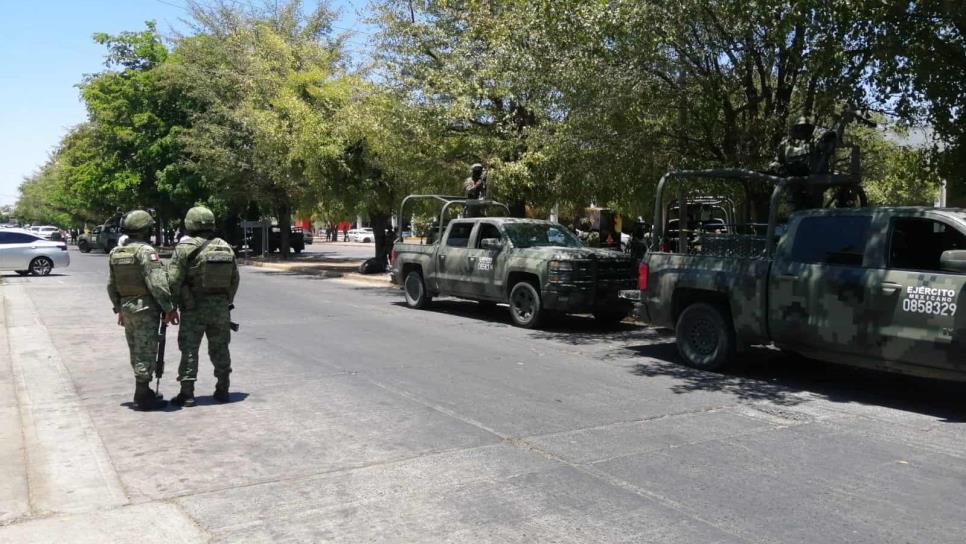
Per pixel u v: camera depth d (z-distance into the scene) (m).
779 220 11.97
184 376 7.29
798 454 5.89
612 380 8.69
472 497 4.94
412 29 17.17
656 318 9.96
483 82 16.17
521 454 5.85
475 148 17.30
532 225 14.15
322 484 5.19
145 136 39.91
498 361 9.87
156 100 40.38
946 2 8.23
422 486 5.14
